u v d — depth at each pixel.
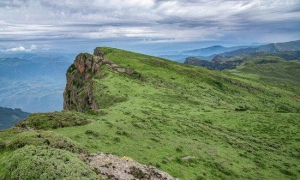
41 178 18.47
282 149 60.91
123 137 39.47
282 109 136.12
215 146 48.75
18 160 20.81
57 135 28.97
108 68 130.62
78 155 26.52
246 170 41.31
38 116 43.25
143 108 72.94
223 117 81.44
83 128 40.59
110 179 22.94
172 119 61.91
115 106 72.50
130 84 107.50
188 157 38.59
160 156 36.00
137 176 25.16
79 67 149.88
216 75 178.50
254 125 78.25
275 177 42.50
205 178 33.53
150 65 164.62
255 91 171.00
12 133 32.94
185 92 118.88
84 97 110.06
